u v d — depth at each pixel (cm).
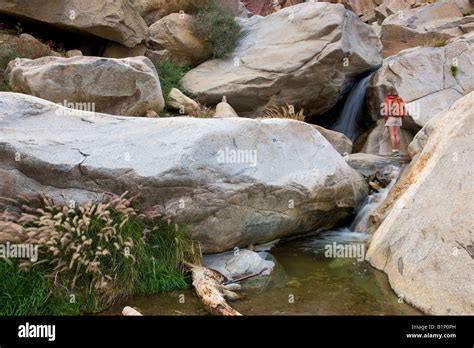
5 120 590
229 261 596
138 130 612
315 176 679
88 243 491
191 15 1238
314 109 1193
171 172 558
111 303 498
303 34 1148
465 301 436
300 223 693
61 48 1067
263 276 582
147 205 563
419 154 790
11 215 526
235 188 597
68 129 610
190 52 1220
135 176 552
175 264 556
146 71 861
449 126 676
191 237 586
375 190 826
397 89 1103
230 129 620
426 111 1049
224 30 1216
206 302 496
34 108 621
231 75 1166
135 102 855
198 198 577
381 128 1112
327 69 1113
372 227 720
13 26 1057
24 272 476
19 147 544
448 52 1116
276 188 631
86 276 499
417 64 1115
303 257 641
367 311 482
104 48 1135
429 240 516
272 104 1154
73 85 793
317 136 733
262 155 639
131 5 1112
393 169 862
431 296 472
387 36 1675
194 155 575
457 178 539
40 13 1017
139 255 532
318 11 1148
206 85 1154
